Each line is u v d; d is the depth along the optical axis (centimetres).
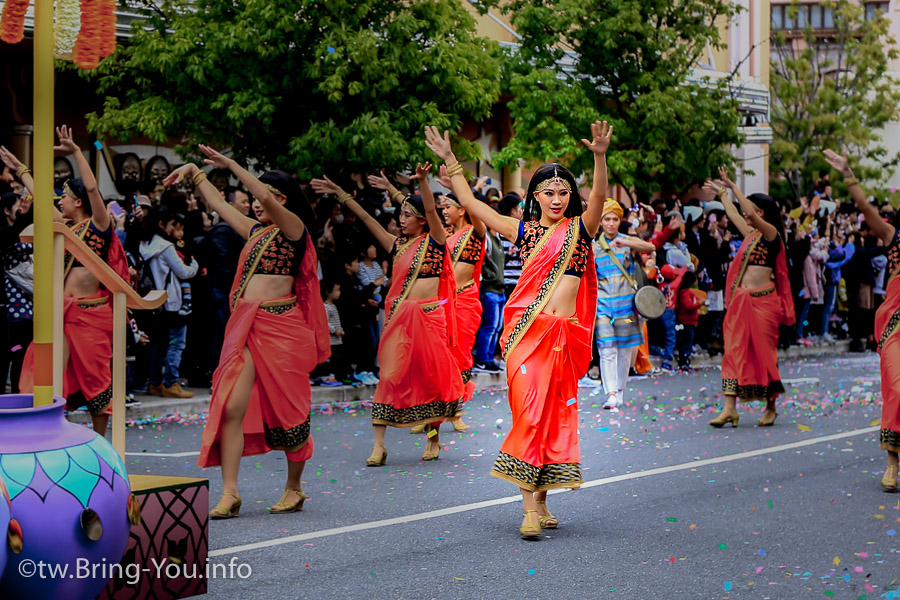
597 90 1745
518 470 607
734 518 657
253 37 1119
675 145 1730
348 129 1140
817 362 1622
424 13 1194
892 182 4350
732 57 2453
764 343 1006
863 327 1844
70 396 800
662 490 735
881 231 773
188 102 1155
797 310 1777
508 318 636
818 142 3606
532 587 517
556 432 616
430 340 839
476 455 873
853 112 3616
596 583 524
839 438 952
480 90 1230
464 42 1221
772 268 1014
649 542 601
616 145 1741
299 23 1144
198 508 470
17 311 1002
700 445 914
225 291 1138
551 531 626
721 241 1634
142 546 448
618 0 1675
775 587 520
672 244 1498
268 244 666
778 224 1020
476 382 1304
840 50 3797
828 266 1845
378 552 577
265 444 670
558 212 635
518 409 613
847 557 573
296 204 683
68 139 757
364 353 1236
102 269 476
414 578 530
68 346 792
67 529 368
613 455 866
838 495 721
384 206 1302
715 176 1788
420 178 852
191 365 1173
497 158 1659
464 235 961
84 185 771
